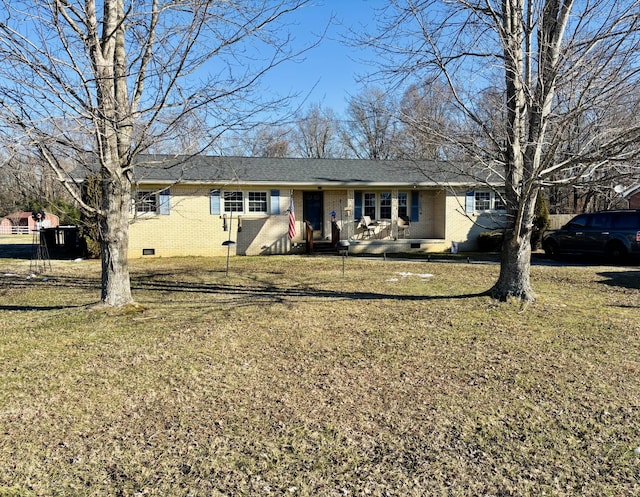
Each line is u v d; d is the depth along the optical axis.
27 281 10.56
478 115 7.06
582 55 5.63
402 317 6.67
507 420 3.50
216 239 16.06
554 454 3.03
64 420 3.52
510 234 7.38
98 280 10.70
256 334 5.82
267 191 16.50
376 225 18.23
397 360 4.85
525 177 6.67
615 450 3.07
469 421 3.49
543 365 4.68
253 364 4.75
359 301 7.85
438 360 4.85
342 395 3.97
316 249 17.22
